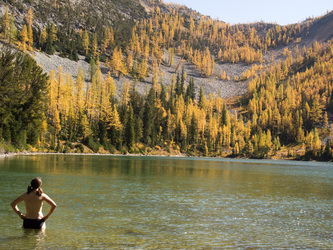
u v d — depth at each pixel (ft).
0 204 57.16
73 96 476.13
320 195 86.53
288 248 37.22
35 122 292.61
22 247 33.99
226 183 111.86
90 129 425.28
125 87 567.18
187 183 106.93
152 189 87.56
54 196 69.62
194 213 56.39
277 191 93.40
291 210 62.49
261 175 159.43
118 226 45.01
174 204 64.90
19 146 288.51
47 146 353.10
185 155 563.89
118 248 34.73
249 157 604.08
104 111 473.67
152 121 551.18
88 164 189.26
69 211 54.29
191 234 42.04
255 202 71.26
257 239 40.75
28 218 41.24
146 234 41.16
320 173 192.65
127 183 99.66
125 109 527.81
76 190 79.77
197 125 652.89
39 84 287.48
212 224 48.39
